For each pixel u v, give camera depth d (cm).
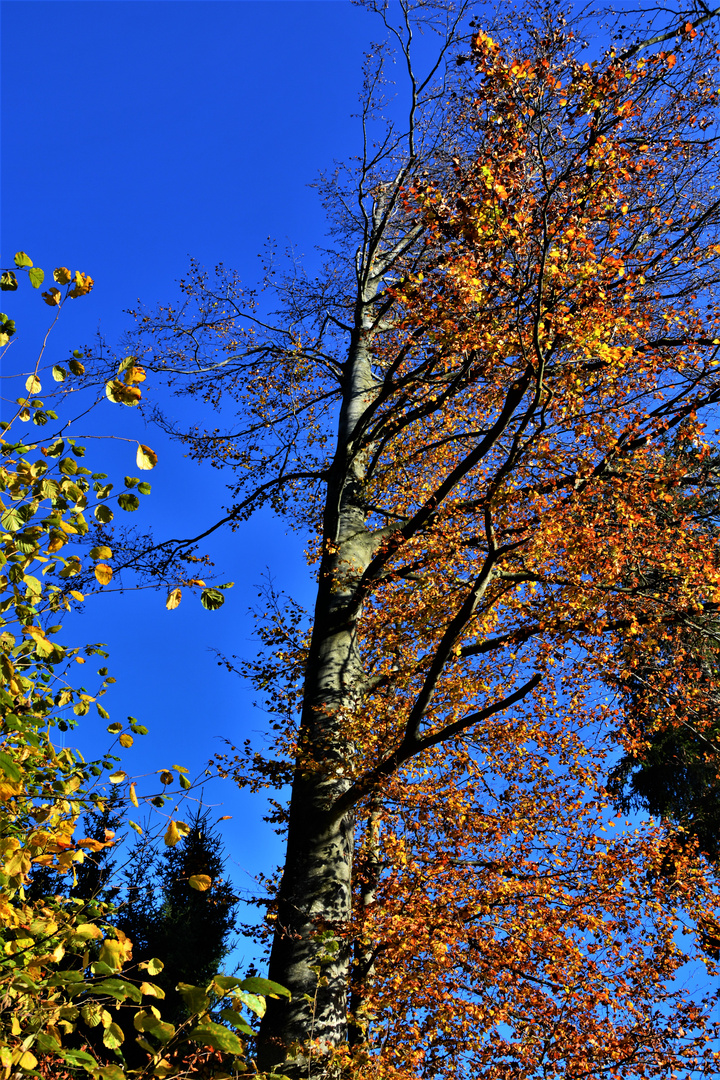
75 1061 240
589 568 743
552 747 921
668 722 920
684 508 852
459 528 931
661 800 1399
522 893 830
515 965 826
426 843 910
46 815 302
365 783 680
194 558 988
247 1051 618
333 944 549
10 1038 239
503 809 916
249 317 1329
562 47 695
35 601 329
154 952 1595
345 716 804
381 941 761
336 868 707
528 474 909
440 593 1021
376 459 1110
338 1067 554
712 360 796
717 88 749
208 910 1712
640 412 858
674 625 852
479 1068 788
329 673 864
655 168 789
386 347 1295
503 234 639
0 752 271
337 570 960
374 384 1234
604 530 771
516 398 724
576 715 916
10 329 327
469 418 1083
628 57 673
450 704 952
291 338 1336
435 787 945
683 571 778
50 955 259
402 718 925
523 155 651
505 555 795
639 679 859
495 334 712
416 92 1262
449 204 648
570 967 829
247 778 777
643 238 841
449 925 761
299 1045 562
